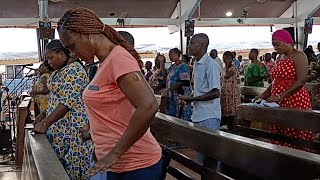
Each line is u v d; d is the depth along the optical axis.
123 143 1.32
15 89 7.17
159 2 11.10
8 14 10.54
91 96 1.44
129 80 1.33
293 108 2.81
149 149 1.50
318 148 2.75
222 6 11.54
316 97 5.53
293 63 2.96
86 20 1.40
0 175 4.94
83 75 2.21
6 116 6.81
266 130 3.11
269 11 12.34
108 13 11.23
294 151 1.68
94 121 1.49
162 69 6.32
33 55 11.97
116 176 1.50
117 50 1.40
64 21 1.42
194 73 3.18
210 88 3.05
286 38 2.95
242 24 12.02
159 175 1.56
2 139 6.05
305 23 11.77
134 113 1.32
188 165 2.47
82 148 2.24
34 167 1.45
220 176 2.09
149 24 11.20
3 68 11.92
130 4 10.97
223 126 5.19
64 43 1.44
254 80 6.48
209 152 2.14
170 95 4.61
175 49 4.73
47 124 2.19
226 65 5.12
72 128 2.23
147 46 12.38
